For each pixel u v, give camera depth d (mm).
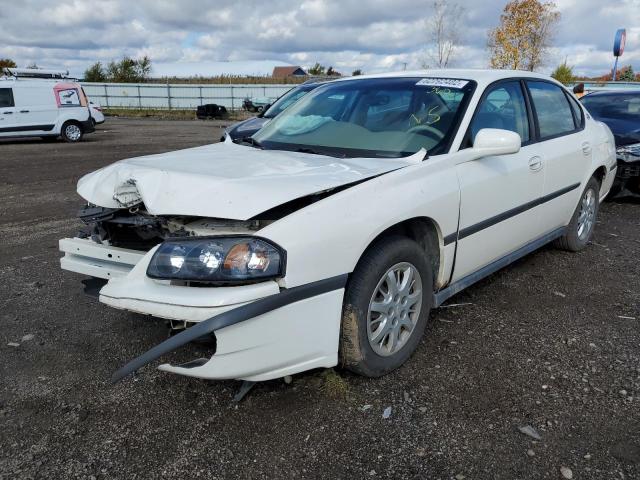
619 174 7027
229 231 2377
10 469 2205
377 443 2342
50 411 2590
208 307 2172
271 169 2721
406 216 2695
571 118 4598
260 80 45500
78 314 3662
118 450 2314
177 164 2840
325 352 2523
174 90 39188
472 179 3164
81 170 10609
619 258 4848
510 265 4629
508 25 24359
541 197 3938
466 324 3480
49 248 5219
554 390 2730
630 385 2775
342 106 3701
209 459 2256
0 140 17656
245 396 2674
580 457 2248
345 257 2451
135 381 2834
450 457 2254
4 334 3369
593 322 3520
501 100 3668
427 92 3512
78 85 16906
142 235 2822
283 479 2143
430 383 2793
